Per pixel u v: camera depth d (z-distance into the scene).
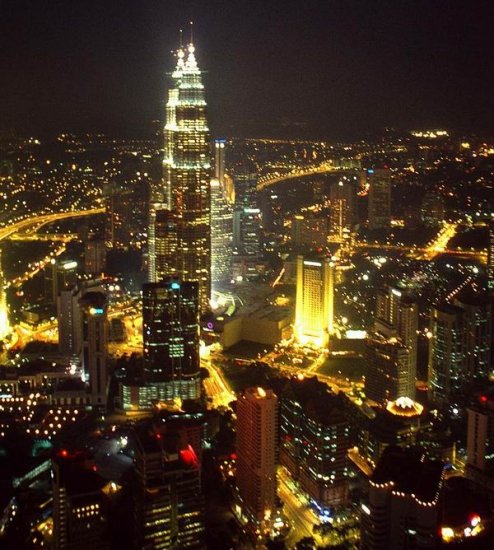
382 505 197.12
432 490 193.75
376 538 197.75
